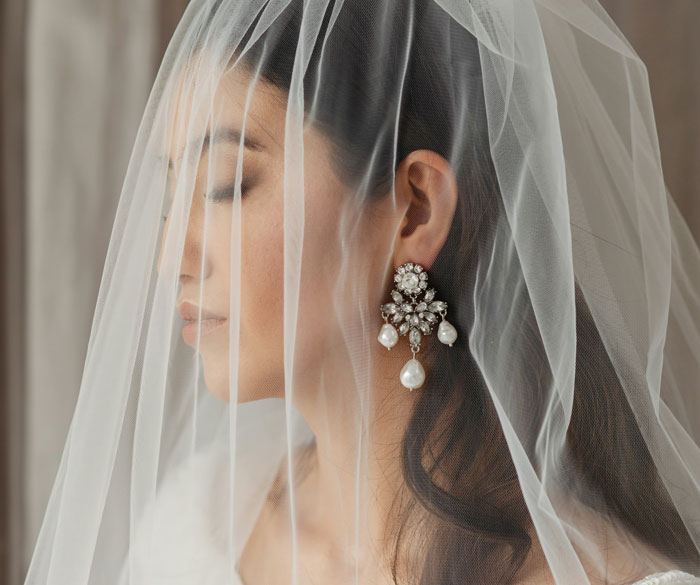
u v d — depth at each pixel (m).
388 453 0.80
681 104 1.44
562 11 0.86
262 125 0.73
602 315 0.83
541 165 0.75
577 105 0.86
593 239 0.84
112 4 1.53
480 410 0.80
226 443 0.86
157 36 1.54
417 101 0.78
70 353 1.56
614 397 0.83
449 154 0.78
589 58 0.89
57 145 1.53
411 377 0.79
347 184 0.75
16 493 1.56
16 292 1.54
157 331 0.76
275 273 0.75
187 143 0.74
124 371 0.77
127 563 0.78
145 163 0.78
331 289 0.76
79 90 1.53
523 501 0.80
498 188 0.78
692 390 1.01
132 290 0.77
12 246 1.54
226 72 0.73
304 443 0.90
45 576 0.80
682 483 0.83
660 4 1.44
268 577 0.83
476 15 0.76
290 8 0.74
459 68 0.77
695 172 1.43
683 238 1.03
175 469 0.82
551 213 0.75
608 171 0.87
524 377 0.78
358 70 0.75
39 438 1.56
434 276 0.80
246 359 0.77
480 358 0.78
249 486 0.85
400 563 0.79
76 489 0.76
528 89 0.76
